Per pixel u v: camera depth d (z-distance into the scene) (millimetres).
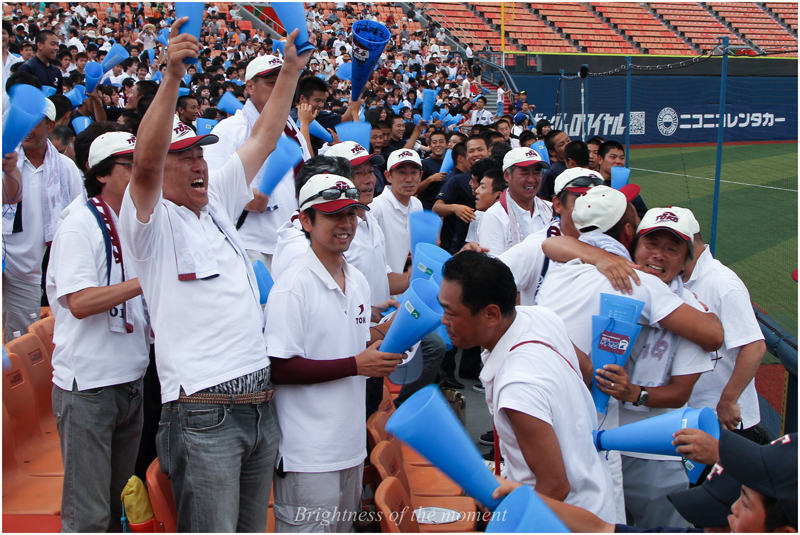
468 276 1819
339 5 23594
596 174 2848
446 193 5512
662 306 2236
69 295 2422
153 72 12062
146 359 2705
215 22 18672
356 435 2322
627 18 26344
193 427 2018
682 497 1800
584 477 1785
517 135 10898
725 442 1510
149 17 17797
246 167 2473
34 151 4031
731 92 17625
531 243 2922
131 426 2729
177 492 2090
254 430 2117
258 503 2207
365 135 4086
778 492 1409
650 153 16547
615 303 2125
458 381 5312
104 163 2559
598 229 2467
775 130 18047
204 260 2094
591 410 1962
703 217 10281
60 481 2930
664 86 17312
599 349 2158
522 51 24359
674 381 2287
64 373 2508
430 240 2850
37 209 4020
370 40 3746
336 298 2301
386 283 3346
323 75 15961
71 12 17312
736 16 27562
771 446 1451
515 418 1725
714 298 2736
